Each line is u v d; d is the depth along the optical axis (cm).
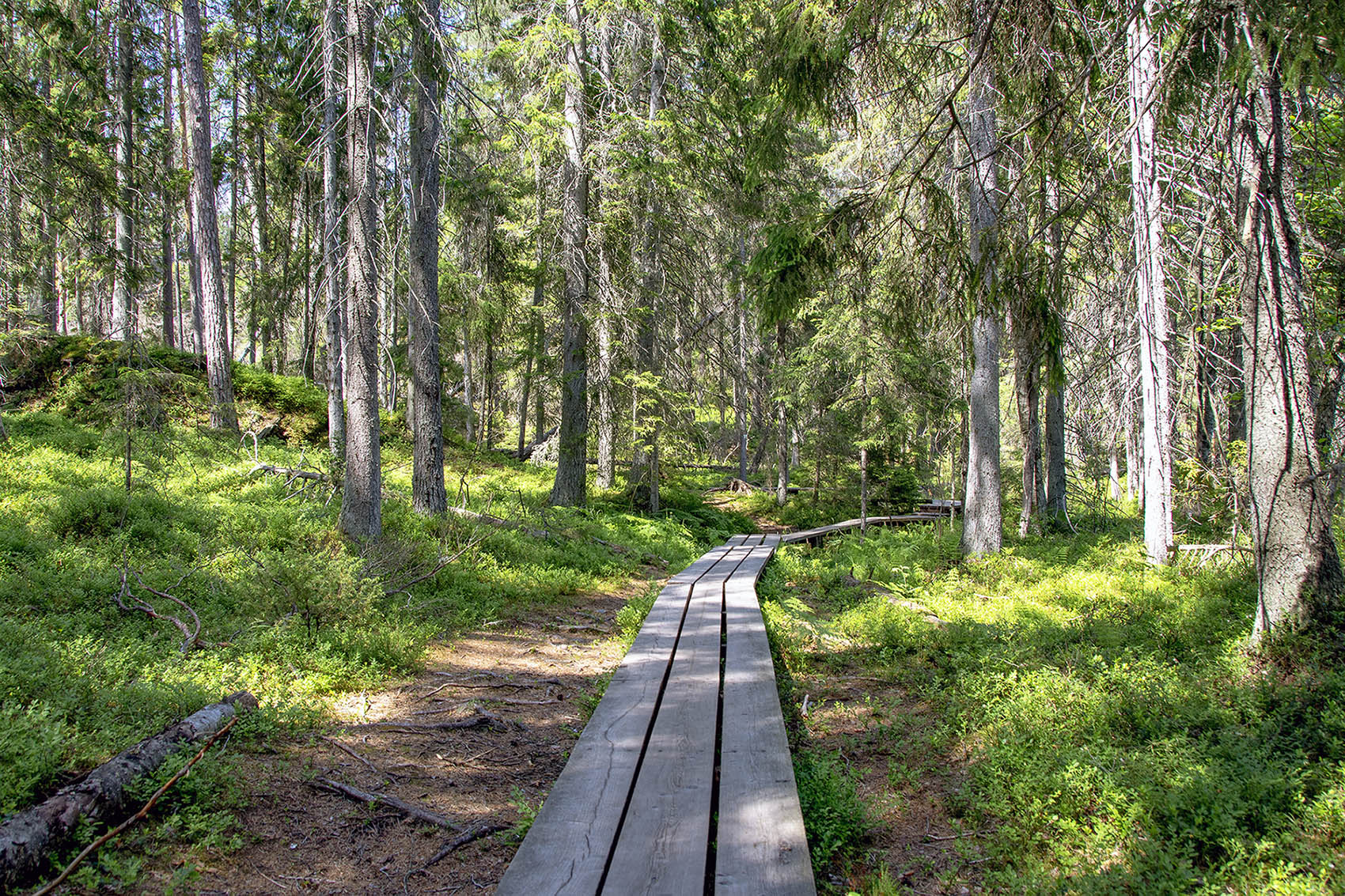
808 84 554
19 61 1834
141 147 2333
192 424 1795
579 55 1617
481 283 1811
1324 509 548
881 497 2544
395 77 989
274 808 386
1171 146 716
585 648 780
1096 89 535
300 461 1509
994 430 1357
